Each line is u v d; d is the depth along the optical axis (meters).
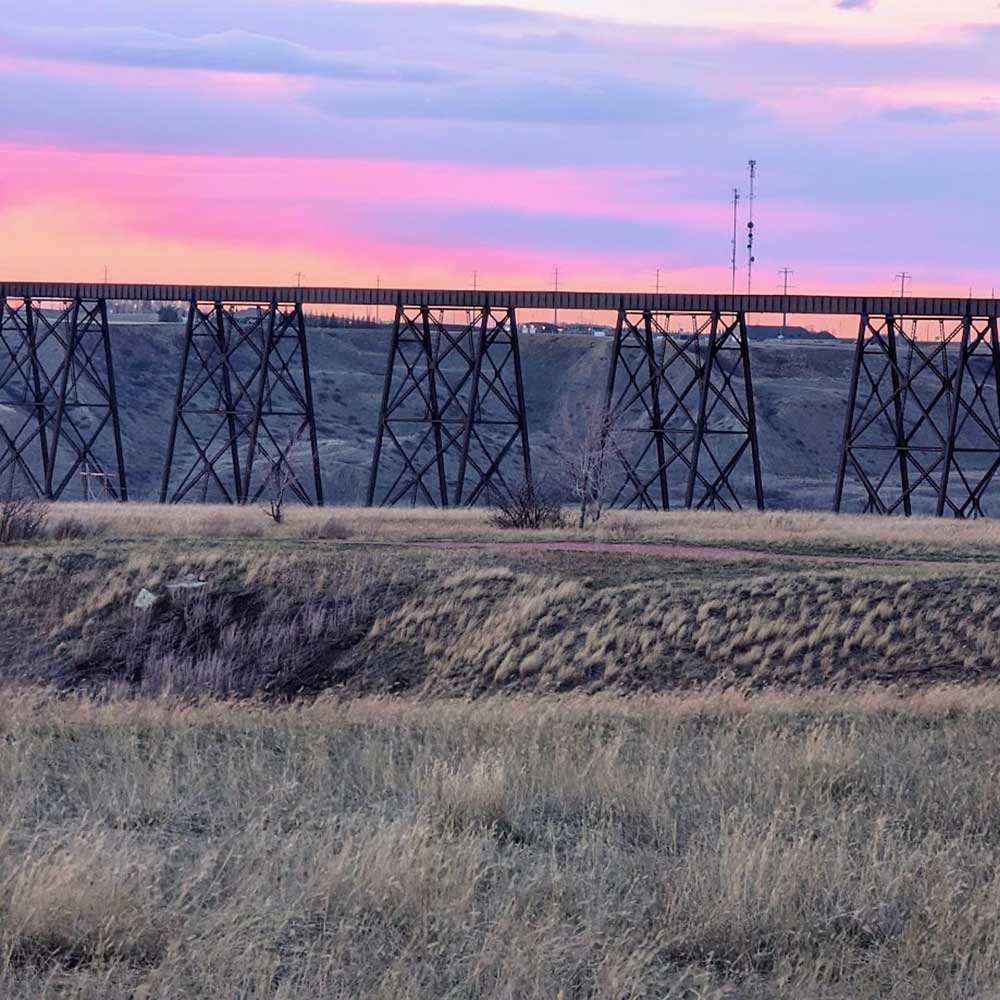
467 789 18.48
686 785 19.75
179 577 54.12
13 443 109.19
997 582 51.81
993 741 24.30
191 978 12.10
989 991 12.54
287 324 106.69
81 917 13.23
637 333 101.81
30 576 54.19
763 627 48.00
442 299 103.62
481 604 51.25
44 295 111.81
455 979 12.54
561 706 32.09
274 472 92.94
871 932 14.13
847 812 18.72
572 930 13.77
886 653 46.66
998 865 16.05
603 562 57.72
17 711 27.38
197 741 23.25
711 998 12.45
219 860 15.59
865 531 70.88
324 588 52.88
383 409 103.19
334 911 13.91
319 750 21.83
